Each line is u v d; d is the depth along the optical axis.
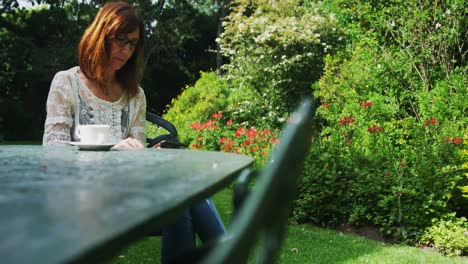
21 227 0.54
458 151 4.53
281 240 0.75
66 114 2.33
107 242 0.49
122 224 0.55
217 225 1.96
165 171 1.08
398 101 6.75
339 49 10.65
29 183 0.89
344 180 4.63
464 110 5.68
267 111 11.41
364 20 7.65
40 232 0.51
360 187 4.48
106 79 2.41
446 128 5.36
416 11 6.59
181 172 1.06
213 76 12.95
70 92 2.35
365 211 4.44
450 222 4.10
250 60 11.45
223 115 11.23
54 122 2.29
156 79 22.31
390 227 4.25
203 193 0.82
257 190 0.62
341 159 4.83
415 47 6.71
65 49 17.45
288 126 0.69
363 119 6.29
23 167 1.16
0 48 16.80
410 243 4.09
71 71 2.41
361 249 3.80
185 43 23.34
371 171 4.68
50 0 17.86
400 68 6.70
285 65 10.87
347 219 4.59
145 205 0.67
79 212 0.62
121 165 1.22
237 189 1.04
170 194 0.77
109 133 1.96
